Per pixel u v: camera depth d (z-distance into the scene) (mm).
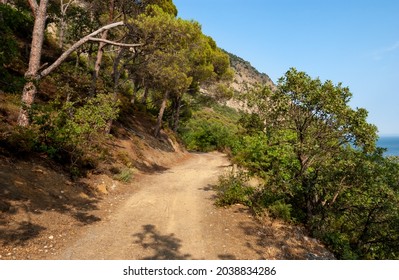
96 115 11086
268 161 9805
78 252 5727
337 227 10680
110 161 12977
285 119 8875
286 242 7348
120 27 16938
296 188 8930
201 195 11039
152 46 15016
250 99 9719
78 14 20469
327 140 8508
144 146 19781
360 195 8938
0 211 6102
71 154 10227
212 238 7121
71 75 16406
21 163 8375
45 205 7219
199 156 28875
